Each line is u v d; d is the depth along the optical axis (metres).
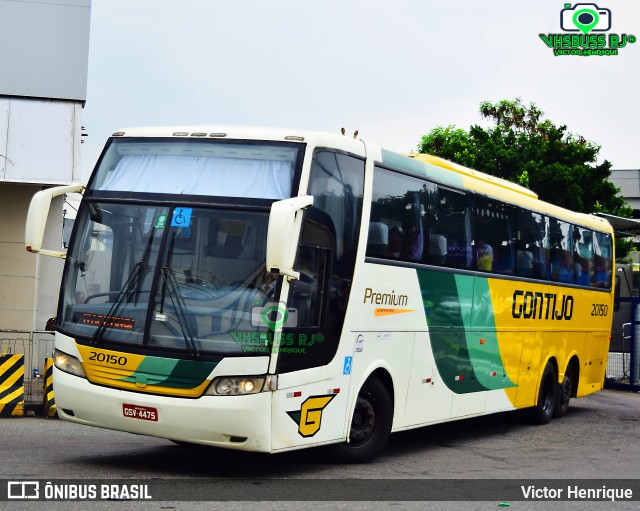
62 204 20.05
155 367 9.05
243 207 9.30
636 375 24.11
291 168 9.46
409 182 11.55
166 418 8.99
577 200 38.25
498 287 14.07
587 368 18.53
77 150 18.08
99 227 9.76
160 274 9.27
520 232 15.00
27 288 19.38
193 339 9.00
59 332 9.73
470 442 13.90
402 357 11.38
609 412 19.03
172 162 9.80
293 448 9.38
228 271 9.17
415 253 11.63
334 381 9.95
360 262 10.34
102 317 9.44
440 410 12.46
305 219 9.45
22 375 14.63
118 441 12.03
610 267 19.88
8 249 19.33
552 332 16.44
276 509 8.06
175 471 9.83
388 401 11.12
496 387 14.20
